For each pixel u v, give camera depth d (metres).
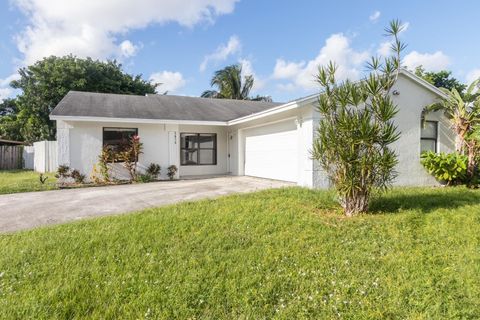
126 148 12.69
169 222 5.45
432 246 4.26
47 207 7.42
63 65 25.97
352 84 5.89
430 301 2.91
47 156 17.83
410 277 3.38
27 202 8.11
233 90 36.03
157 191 9.72
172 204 7.17
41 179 11.85
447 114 10.41
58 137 11.94
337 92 5.89
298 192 8.17
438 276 3.39
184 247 4.30
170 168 13.51
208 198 7.87
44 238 4.78
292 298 3.03
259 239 4.57
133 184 11.97
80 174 12.15
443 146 10.54
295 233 4.80
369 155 5.73
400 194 7.81
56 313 2.79
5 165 21.12
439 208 6.21
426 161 9.84
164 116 13.32
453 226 5.05
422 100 10.16
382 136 5.63
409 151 9.97
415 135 10.05
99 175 12.38
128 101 15.12
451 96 10.08
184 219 5.63
